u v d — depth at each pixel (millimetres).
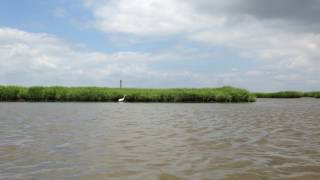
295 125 20016
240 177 8484
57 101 51938
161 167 9438
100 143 13242
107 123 20625
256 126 19406
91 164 9773
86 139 14211
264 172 8984
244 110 33656
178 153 11383
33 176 8523
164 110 33062
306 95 86375
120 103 47875
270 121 22391
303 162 10141
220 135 15641
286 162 10133
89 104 44219
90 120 22375
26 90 52250
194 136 15266
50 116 25172
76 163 9883
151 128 18172
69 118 23688
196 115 27094
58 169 9203
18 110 31438
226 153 11414
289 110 33906
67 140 13922
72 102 49750
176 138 14656
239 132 16734
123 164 9773
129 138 14562
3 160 10250
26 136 14977
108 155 11031
